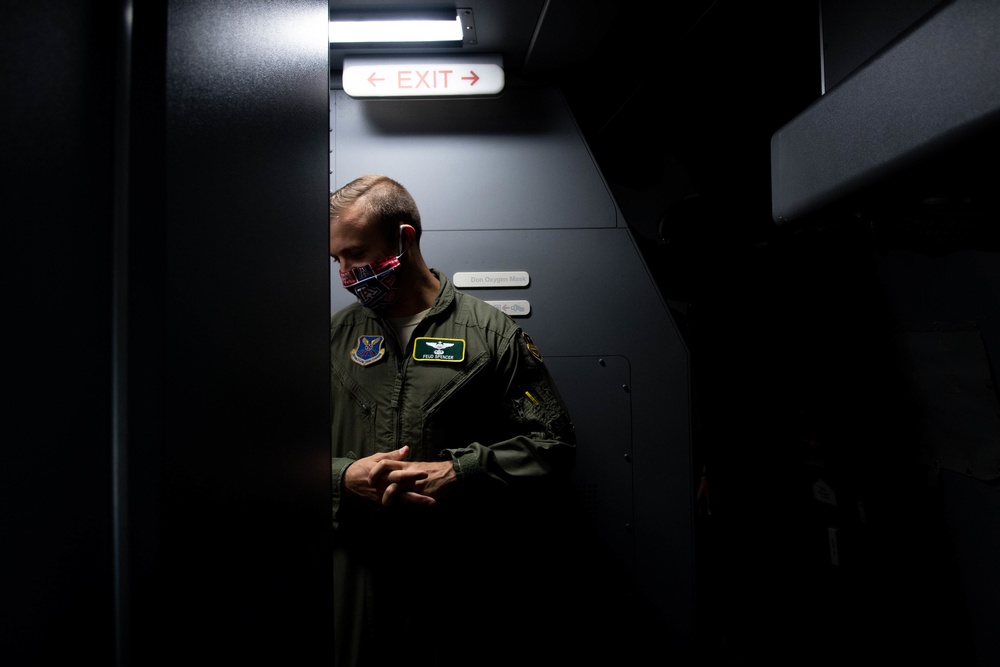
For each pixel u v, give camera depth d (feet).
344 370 5.02
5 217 0.77
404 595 4.62
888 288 7.68
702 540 8.65
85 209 0.87
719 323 8.84
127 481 0.89
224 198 1.16
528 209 6.84
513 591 5.37
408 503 4.29
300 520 1.61
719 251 8.84
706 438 8.79
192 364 1.01
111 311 0.89
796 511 8.74
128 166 0.90
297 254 1.65
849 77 3.32
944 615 7.09
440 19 5.93
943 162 2.82
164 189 0.93
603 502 6.58
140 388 0.90
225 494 1.14
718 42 7.02
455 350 4.89
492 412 5.02
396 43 6.45
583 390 6.68
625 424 6.67
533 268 6.77
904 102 2.89
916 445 7.39
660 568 6.56
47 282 0.82
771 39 6.99
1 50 0.77
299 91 1.74
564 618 6.31
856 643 8.02
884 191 3.26
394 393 4.85
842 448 8.33
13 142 0.78
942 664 7.09
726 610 8.58
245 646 1.21
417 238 5.16
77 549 0.86
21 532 0.80
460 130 6.90
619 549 6.55
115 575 0.89
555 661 6.09
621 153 8.73
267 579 1.34
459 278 6.72
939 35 2.68
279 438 1.45
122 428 0.89
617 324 6.75
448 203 6.81
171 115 0.96
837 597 8.38
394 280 4.91
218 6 1.16
